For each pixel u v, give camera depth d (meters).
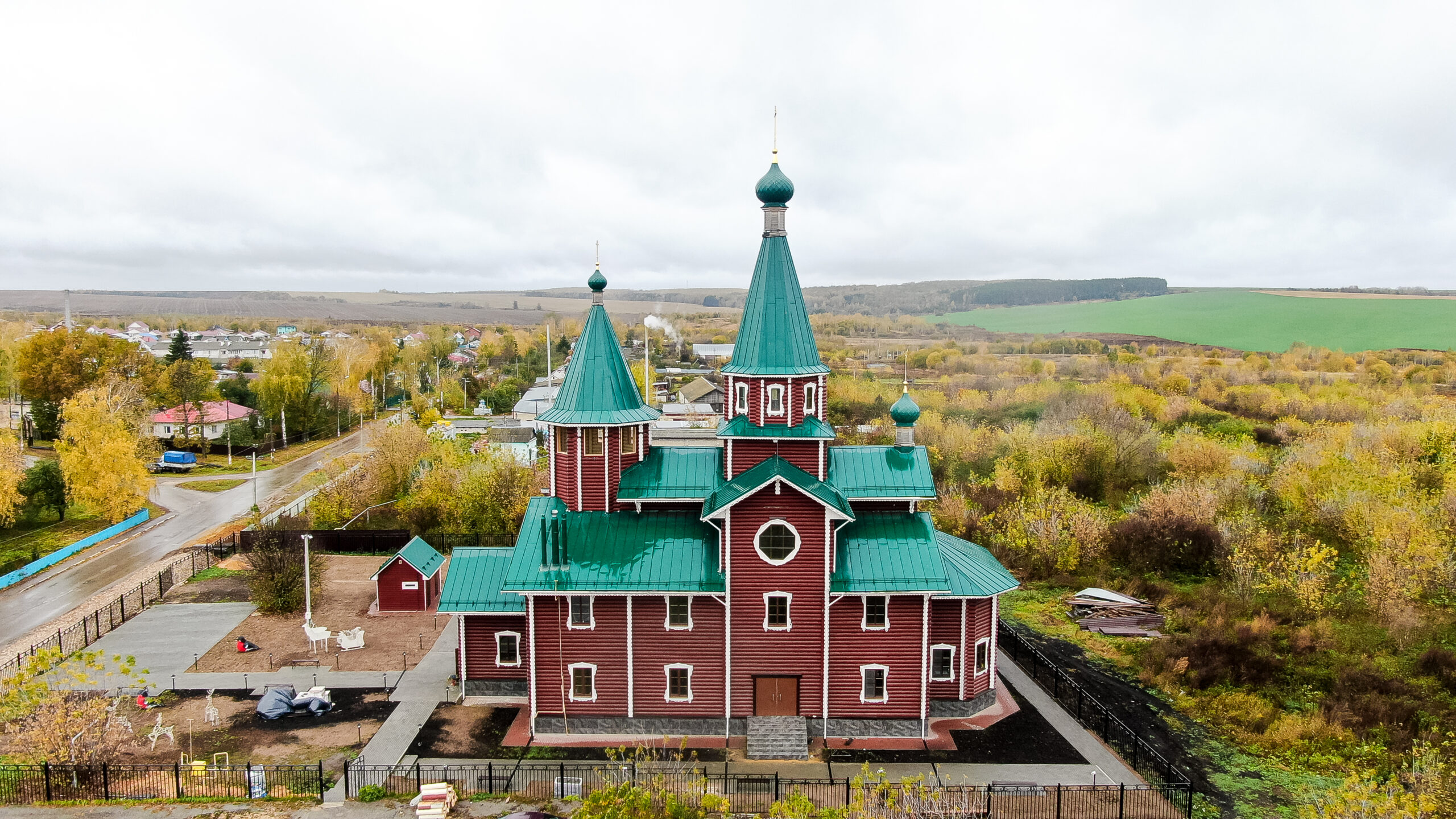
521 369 187.38
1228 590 51.03
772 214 35.34
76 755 29.86
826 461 35.91
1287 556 52.47
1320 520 60.31
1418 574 46.97
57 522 72.12
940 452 89.56
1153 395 111.44
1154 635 45.31
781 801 26.20
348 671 40.38
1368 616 46.19
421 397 132.75
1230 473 71.69
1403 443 72.69
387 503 68.38
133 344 122.25
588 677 34.12
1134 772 31.39
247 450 107.94
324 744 33.25
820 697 33.81
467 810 28.69
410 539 63.34
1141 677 40.03
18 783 29.36
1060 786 27.89
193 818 27.91
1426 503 57.50
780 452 34.97
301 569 49.06
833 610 33.31
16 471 68.88
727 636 33.34
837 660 33.59
